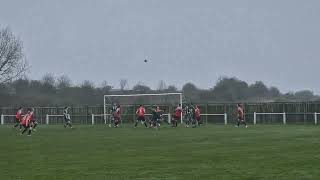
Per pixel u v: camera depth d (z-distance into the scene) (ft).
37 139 180.96
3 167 100.37
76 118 346.95
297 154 115.55
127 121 331.98
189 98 424.87
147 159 110.83
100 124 324.39
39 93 421.59
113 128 260.83
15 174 89.86
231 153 120.67
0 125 324.60
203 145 144.87
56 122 350.02
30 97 416.05
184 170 91.56
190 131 220.43
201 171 89.81
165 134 199.93
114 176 85.66
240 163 100.37
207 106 316.40
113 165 100.89
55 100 424.87
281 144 143.13
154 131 224.33
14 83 417.28
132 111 331.36
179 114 269.85
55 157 118.42
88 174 88.43
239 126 266.77
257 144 144.66
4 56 392.06
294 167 92.99
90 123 341.21
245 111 309.01
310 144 141.49
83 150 135.23
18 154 126.82
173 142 157.58
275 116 301.63
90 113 344.49
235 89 457.27
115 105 289.33
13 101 410.31
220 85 456.04
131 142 160.04
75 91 436.76
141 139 172.86
